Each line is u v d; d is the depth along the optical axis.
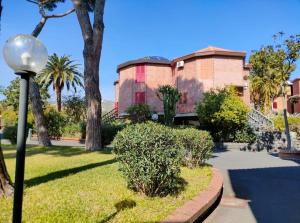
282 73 19.52
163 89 20.52
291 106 40.56
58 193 5.62
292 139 20.94
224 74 27.36
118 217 4.41
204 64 27.58
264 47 20.83
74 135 27.59
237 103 20.14
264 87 31.75
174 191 5.94
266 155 16.97
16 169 2.82
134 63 32.12
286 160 14.54
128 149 5.49
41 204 4.95
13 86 38.09
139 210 4.75
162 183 5.51
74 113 37.62
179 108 29.11
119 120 30.50
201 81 27.34
